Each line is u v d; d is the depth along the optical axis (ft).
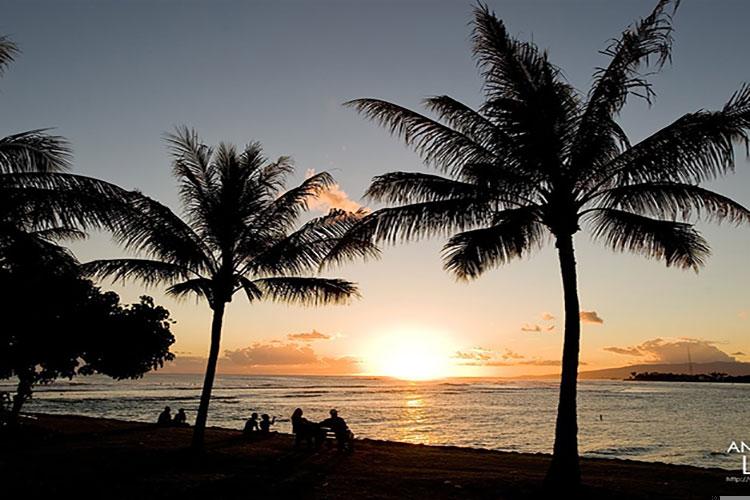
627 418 196.65
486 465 53.01
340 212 59.31
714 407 263.08
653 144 40.57
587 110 42.29
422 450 65.21
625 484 42.37
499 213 43.45
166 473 44.11
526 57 43.93
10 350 70.03
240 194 59.06
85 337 78.95
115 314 85.76
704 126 37.99
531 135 41.75
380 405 258.57
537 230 47.06
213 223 58.29
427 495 38.24
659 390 563.07
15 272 61.36
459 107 45.14
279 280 59.47
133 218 51.60
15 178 42.45
